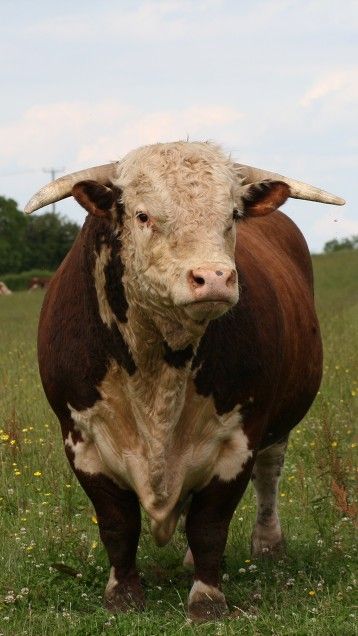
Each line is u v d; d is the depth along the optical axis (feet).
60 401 25.72
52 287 27.50
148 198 22.17
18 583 26.96
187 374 23.91
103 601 25.95
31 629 23.43
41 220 388.78
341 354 56.49
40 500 34.06
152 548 29.89
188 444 24.84
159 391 23.97
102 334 24.29
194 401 24.50
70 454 25.86
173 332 23.00
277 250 31.86
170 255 21.63
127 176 22.95
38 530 30.96
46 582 26.61
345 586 25.79
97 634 23.04
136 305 23.21
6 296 189.78
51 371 25.71
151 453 24.29
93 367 24.59
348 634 22.11
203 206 21.72
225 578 27.40
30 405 45.14
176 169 22.29
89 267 24.48
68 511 32.35
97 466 25.54
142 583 27.55
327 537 30.37
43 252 385.29
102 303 24.17
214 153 22.94
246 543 31.30
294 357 28.94
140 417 24.36
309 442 40.70
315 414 43.57
